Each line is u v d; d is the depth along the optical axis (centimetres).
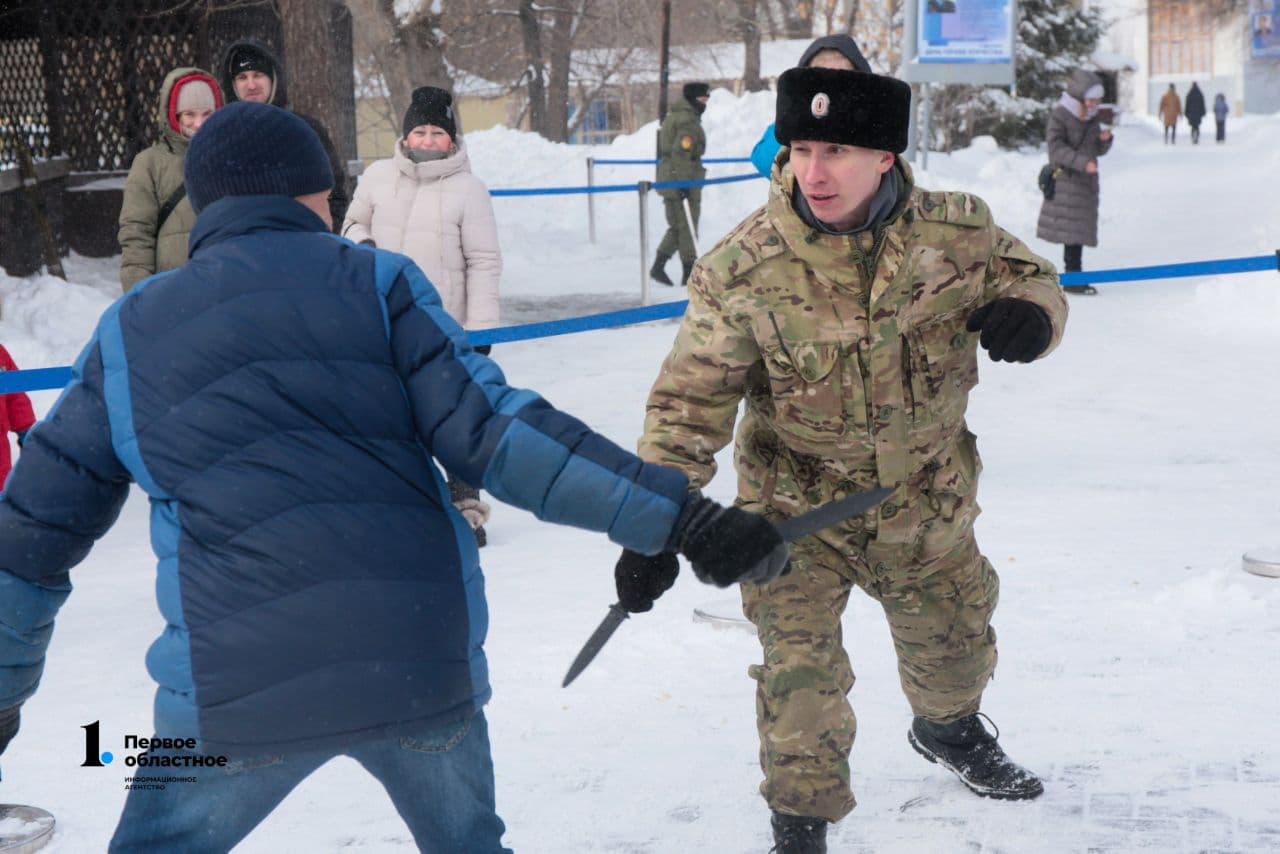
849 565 306
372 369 220
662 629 488
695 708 418
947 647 323
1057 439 771
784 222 278
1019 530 595
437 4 3234
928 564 309
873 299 278
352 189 1233
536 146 2216
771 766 299
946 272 282
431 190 622
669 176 1466
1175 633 460
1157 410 832
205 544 213
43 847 338
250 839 340
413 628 215
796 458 301
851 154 269
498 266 628
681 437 286
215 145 230
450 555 222
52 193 1372
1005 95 3903
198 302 219
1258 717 389
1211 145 4403
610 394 916
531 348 1113
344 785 374
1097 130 1309
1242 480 668
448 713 220
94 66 1424
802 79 269
